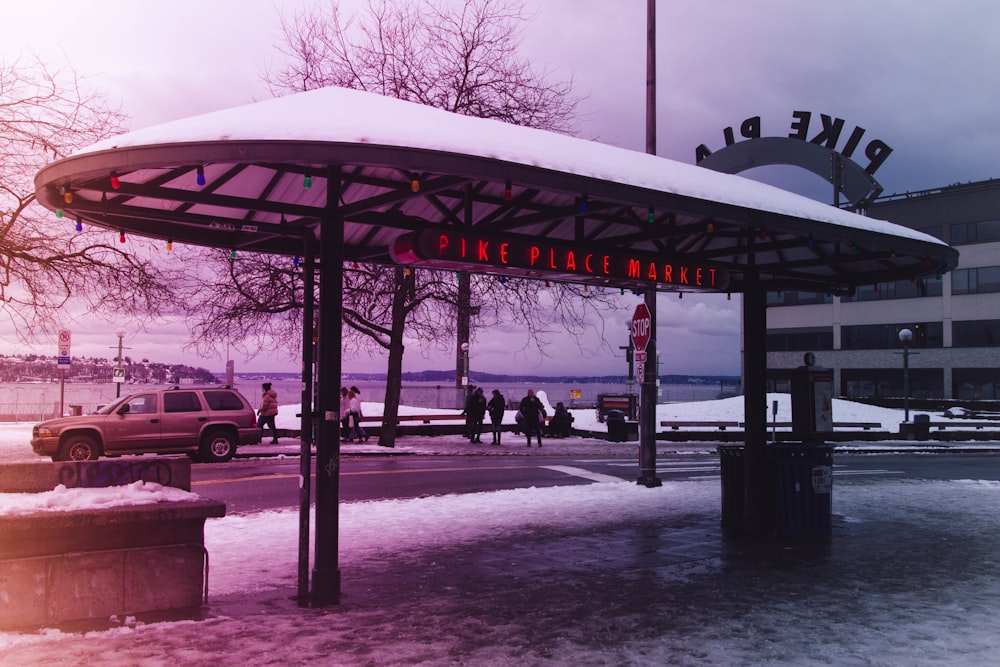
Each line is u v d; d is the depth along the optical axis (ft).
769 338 227.40
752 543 32.91
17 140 55.26
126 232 26.18
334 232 22.86
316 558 22.97
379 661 18.04
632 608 22.89
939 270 35.17
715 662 18.12
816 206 31.65
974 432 121.29
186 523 22.12
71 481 23.18
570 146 24.08
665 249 33.96
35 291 57.93
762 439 35.24
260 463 66.59
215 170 22.99
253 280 78.28
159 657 17.94
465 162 19.57
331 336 22.89
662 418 130.62
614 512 41.01
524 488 52.37
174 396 66.13
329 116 19.80
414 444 88.58
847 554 30.73
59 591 20.29
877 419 148.05
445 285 80.69
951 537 34.47
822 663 18.03
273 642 19.29
